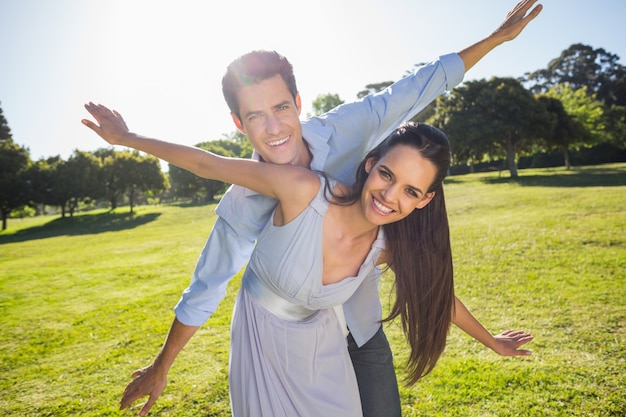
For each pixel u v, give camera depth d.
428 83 2.30
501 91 32.81
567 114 34.81
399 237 1.98
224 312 6.25
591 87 57.56
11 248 23.09
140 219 32.47
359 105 2.17
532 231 9.69
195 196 50.78
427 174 1.67
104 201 77.00
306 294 1.84
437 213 2.00
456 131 33.69
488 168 49.53
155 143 1.85
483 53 2.36
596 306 4.85
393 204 1.70
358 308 2.19
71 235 27.45
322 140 2.00
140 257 13.44
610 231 8.68
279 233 1.77
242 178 1.75
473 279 6.51
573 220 10.51
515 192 19.59
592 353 3.75
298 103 1.94
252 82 1.77
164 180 45.19
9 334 6.24
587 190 17.17
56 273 11.63
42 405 3.90
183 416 3.41
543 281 6.00
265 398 1.93
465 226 11.76
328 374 1.98
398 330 4.74
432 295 2.05
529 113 31.91
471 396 3.25
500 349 2.29
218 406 3.52
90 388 4.18
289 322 1.92
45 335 6.07
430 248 2.01
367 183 1.72
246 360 1.97
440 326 2.10
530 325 4.54
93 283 9.68
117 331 5.92
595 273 6.10
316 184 1.72
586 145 38.47
